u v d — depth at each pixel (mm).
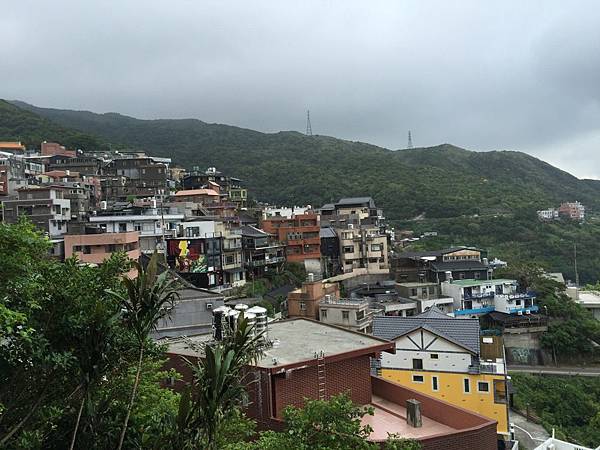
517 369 48438
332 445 9180
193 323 28078
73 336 7609
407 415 14055
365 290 57875
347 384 15062
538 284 58062
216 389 7305
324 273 66500
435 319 33625
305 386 13953
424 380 31703
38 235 8102
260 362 13797
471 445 12609
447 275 59438
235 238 56906
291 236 66062
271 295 53125
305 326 18844
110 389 9055
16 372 7508
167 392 11852
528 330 51156
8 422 7730
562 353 50281
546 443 25266
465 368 30844
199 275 52094
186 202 70000
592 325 51688
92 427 7992
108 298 8156
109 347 7895
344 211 83500
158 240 54094
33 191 52812
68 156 86875
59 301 7801
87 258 44281
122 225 53750
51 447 8086
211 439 7320
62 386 8070
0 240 7453
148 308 7824
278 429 12859
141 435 8469
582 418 39438
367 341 16469
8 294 7258
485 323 54406
